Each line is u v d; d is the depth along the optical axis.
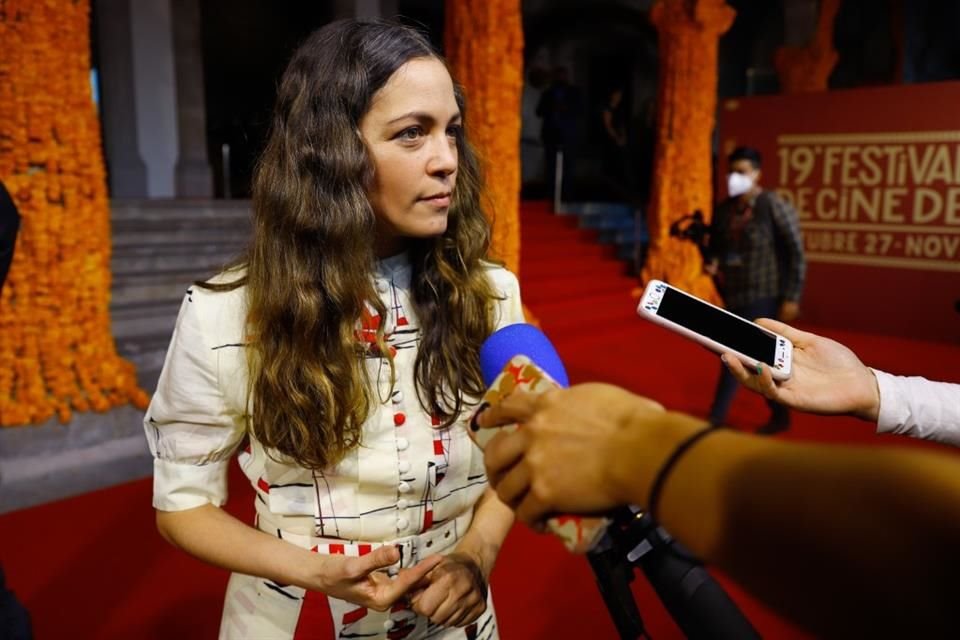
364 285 0.95
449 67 1.03
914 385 1.02
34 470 3.25
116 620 2.40
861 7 12.48
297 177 0.93
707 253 4.06
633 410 0.48
